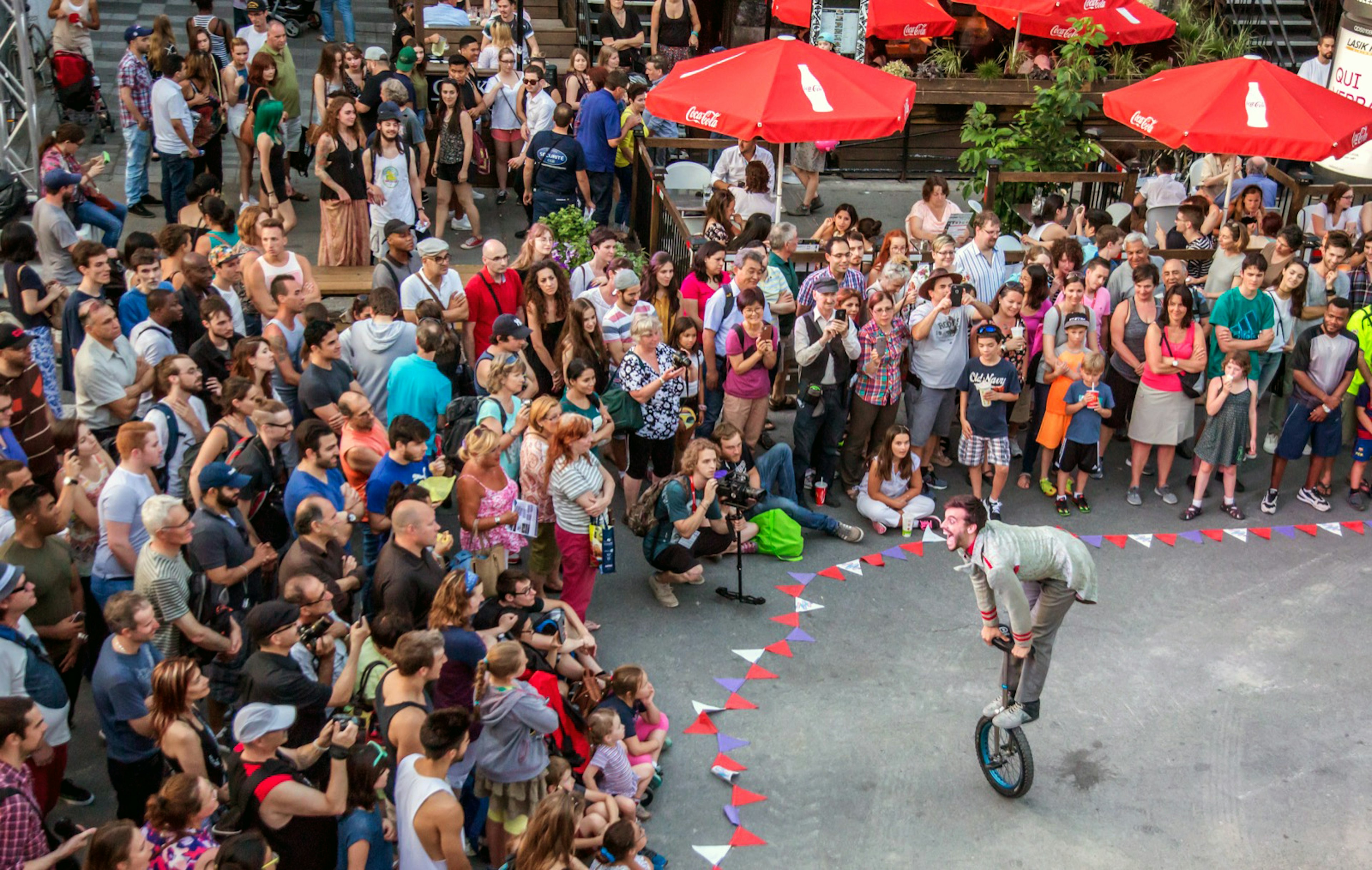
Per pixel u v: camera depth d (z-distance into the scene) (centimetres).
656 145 1419
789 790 733
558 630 741
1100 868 688
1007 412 1038
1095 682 850
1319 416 1045
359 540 939
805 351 994
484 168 1368
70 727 721
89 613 712
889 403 1030
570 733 684
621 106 1352
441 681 659
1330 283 1165
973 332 1038
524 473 832
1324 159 1171
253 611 607
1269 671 870
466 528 778
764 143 1514
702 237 1216
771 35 1898
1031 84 1681
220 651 663
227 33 1453
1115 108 1262
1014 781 733
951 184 1709
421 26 1584
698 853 681
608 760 669
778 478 1012
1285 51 1891
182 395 801
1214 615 934
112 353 827
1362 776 769
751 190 1290
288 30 1784
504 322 869
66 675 665
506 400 862
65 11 1434
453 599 661
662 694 807
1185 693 842
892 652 870
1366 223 1395
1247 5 1905
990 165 1310
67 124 1119
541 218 1281
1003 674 729
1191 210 1248
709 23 1944
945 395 1046
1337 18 1894
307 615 647
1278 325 1078
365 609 755
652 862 664
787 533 976
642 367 938
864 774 750
